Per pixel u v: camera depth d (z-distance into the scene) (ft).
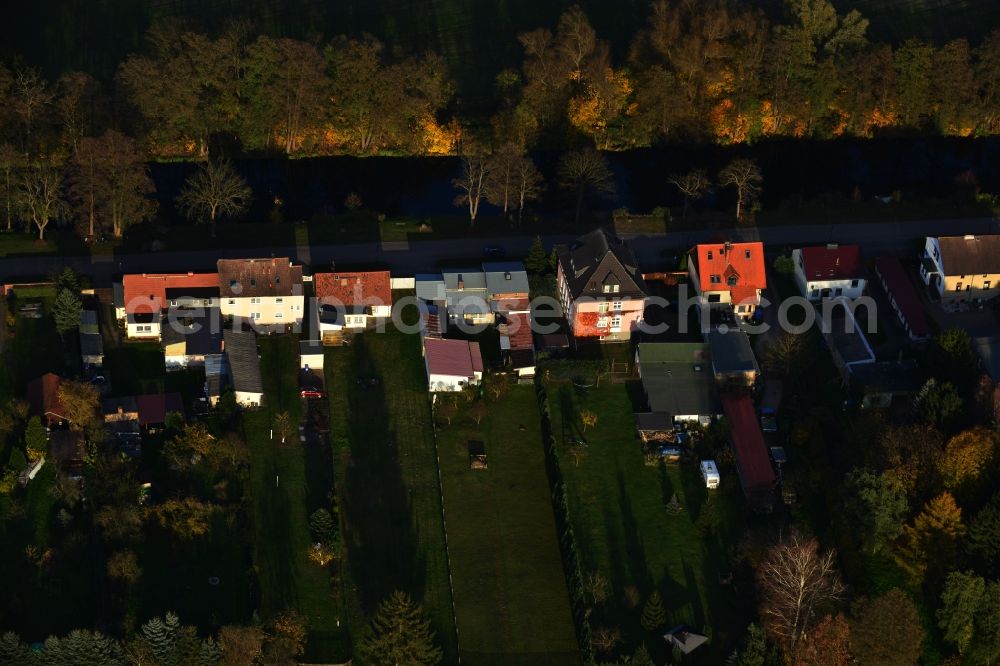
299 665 603.26
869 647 584.81
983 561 613.93
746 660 593.42
